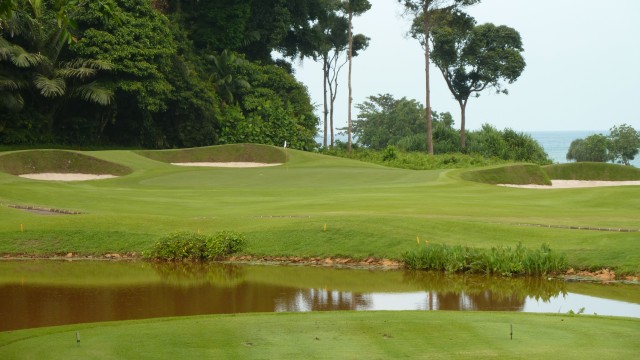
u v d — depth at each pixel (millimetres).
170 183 33719
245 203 25016
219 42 67438
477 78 77500
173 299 13508
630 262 15117
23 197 25141
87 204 24406
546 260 15391
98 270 16781
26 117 49031
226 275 16047
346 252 17453
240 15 66750
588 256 15672
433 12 65125
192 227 19750
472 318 9094
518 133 68688
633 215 20688
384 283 14922
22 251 18781
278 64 79312
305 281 15227
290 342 7754
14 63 45562
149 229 19625
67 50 50906
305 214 21016
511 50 76500
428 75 63906
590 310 12164
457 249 16281
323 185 32938
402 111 112312
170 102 56750
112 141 55312
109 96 49000
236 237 18297
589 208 22516
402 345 7629
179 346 7562
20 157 36906
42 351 7336
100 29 51219
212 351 7363
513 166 36906
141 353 7262
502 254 15812
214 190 29766
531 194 26422
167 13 66812
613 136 94812
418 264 16328
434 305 12719
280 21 71438
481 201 24328
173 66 56906
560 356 7145
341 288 14414
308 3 75438
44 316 12156
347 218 19172
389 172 36656
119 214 21125
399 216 19516
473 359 7055
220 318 9195
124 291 14312
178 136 57688
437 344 7660
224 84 62875
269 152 43719
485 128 69250
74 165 37688
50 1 50250
